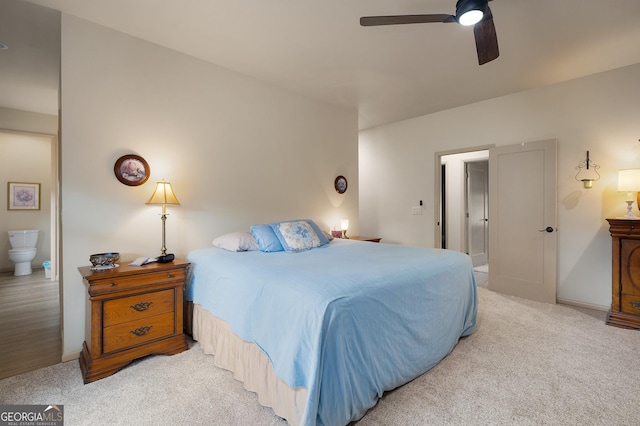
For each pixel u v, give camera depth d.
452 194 5.55
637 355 2.19
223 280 2.08
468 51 2.76
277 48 2.73
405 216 4.92
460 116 4.25
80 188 2.31
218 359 2.07
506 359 2.15
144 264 2.29
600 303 3.21
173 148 2.79
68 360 2.19
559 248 3.46
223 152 3.12
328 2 2.10
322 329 1.33
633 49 2.72
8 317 2.96
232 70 3.16
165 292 2.24
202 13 2.23
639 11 2.16
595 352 2.24
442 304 2.10
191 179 2.90
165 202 2.52
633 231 2.68
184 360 2.17
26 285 4.14
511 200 3.76
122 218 2.50
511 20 2.28
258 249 2.82
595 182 3.22
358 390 1.46
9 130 4.11
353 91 3.72
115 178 2.47
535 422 1.52
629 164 3.04
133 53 2.55
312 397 1.26
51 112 4.32
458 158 5.46
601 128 3.19
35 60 2.91
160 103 2.70
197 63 2.92
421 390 1.79
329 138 4.14
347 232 4.37
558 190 3.46
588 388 1.80
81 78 2.31
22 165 5.09
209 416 1.57
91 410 1.62
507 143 3.83
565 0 2.05
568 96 3.38
